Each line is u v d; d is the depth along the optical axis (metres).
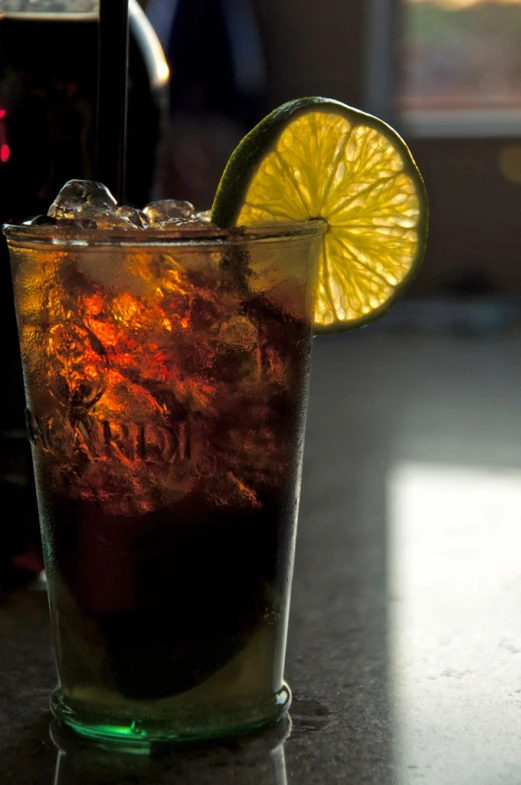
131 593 0.39
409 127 2.45
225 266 0.38
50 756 0.40
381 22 2.41
